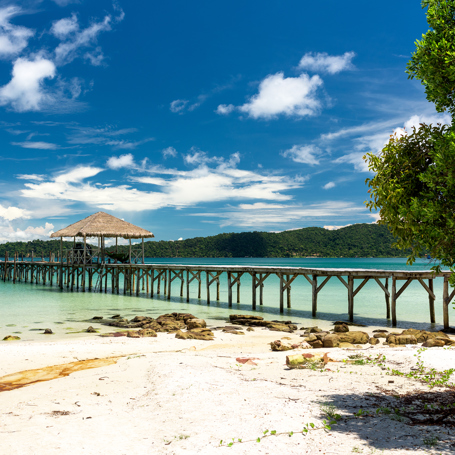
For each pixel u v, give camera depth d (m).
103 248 40.69
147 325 19.27
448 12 6.12
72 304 29.16
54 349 13.24
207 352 12.75
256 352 12.78
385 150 6.65
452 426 5.63
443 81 6.08
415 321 20.89
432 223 5.81
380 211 6.68
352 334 14.33
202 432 5.71
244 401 7.02
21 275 58.38
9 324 20.28
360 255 195.62
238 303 29.16
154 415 6.56
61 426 6.16
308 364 9.96
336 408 6.55
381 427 5.68
